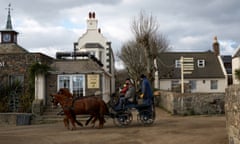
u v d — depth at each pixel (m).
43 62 26.59
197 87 46.53
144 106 16.88
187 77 46.50
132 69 49.84
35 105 24.14
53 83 26.20
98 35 46.66
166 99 26.59
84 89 26.08
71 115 16.92
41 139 13.29
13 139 13.24
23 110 25.58
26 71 26.36
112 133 14.45
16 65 26.48
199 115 22.95
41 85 25.45
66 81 26.22
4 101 25.84
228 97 10.34
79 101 16.83
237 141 8.88
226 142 10.82
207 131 13.91
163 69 47.16
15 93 26.05
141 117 17.03
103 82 26.62
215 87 46.78
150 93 16.98
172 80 46.12
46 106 25.48
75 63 26.95
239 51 44.09
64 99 17.00
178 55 49.31
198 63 48.03
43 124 22.27
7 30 38.81
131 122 18.22
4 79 26.48
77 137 13.69
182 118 21.06
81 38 46.84
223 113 23.28
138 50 48.16
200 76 46.59
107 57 45.78
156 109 27.72
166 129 15.05
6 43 38.34
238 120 8.76
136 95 17.09
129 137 13.22
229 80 48.69
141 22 37.00
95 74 26.16
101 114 16.78
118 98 17.91
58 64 26.94
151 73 35.75
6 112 25.59
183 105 23.33
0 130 18.69
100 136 13.73
